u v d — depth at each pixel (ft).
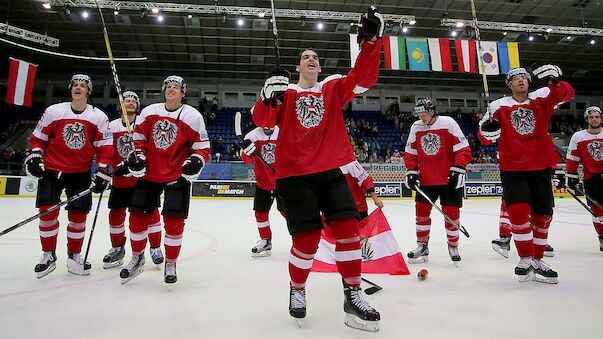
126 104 11.30
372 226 10.11
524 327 6.06
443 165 11.13
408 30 49.67
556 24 48.83
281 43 53.78
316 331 5.93
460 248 13.38
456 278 9.18
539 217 9.16
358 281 6.11
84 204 9.46
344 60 59.31
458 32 49.96
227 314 6.68
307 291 8.13
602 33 44.37
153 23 47.98
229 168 40.24
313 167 6.16
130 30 49.62
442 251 12.78
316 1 43.01
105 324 6.15
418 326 6.10
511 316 6.56
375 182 41.78
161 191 9.49
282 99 6.06
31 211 24.29
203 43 53.57
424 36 51.31
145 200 8.88
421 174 11.42
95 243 13.69
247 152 10.07
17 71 36.70
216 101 65.46
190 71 63.41
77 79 9.73
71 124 9.64
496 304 7.21
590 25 48.91
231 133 62.23
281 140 6.49
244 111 66.95
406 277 9.27
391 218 23.13
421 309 6.92
